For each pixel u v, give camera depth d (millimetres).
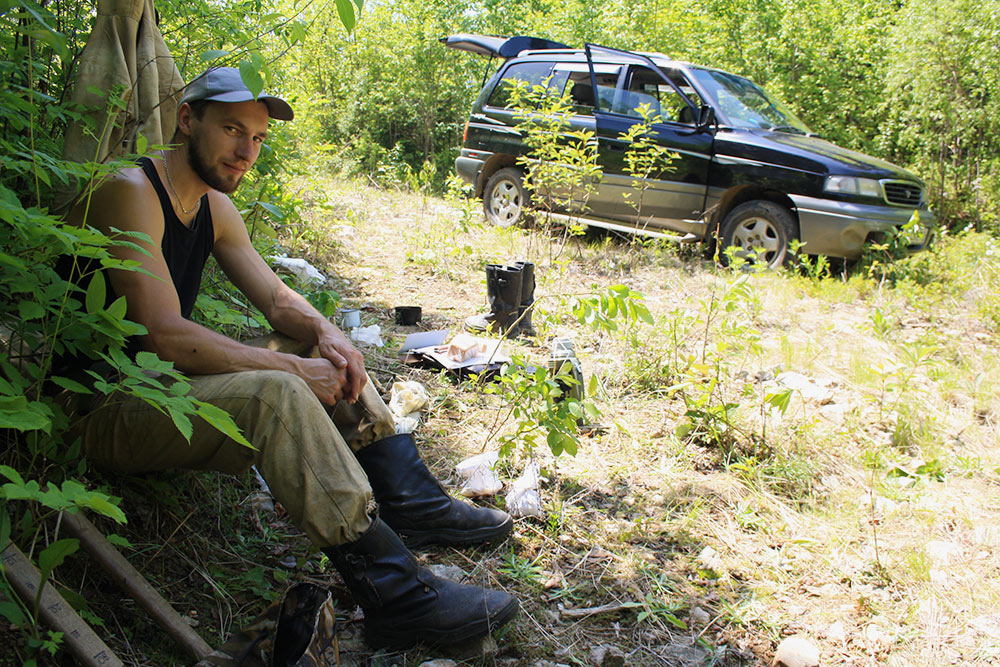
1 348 2041
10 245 1858
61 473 2182
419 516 2730
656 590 2742
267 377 2127
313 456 2121
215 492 2812
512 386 3451
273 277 2729
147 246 2145
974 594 2816
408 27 17000
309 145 9719
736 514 3244
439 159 16156
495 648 2361
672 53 13695
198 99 2184
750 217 7648
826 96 12406
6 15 2354
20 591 1773
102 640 1995
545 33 16422
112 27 2576
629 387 4406
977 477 3748
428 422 3797
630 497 3326
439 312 5605
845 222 7164
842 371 4992
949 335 5816
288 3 4926
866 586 2838
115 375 2174
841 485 3588
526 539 2965
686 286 6844
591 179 7988
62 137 2863
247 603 2418
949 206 11086
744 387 4293
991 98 10406
